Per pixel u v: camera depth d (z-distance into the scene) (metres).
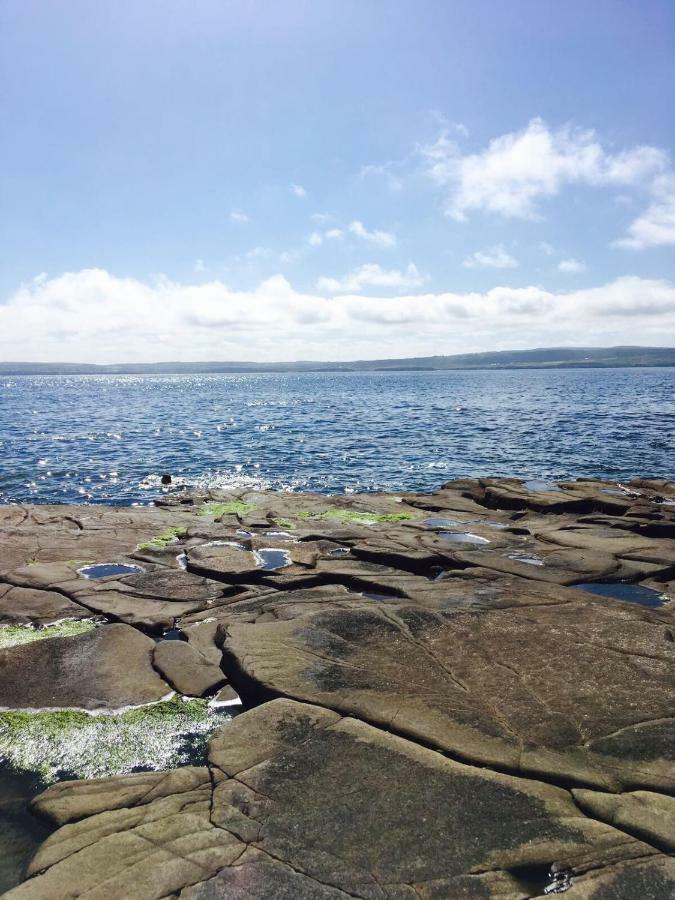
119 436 44.56
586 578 12.46
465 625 9.17
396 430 47.47
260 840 4.88
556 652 8.24
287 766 5.82
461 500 20.81
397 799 5.35
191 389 149.25
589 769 5.73
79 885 4.45
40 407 78.12
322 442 40.81
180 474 29.70
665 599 11.52
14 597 11.23
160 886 4.43
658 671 7.71
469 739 6.21
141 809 5.31
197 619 10.18
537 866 4.62
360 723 6.55
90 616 10.59
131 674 8.30
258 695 7.46
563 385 132.25
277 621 9.38
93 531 16.25
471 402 80.38
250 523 17.27
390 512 19.31
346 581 12.09
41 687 7.97
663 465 31.08
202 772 5.88
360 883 4.46
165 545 15.02
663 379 162.62
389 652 8.23
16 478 28.48
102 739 6.96
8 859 5.02
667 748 6.05
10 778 6.28
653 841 4.84
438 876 4.53
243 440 42.03
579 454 34.75
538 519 18.09
